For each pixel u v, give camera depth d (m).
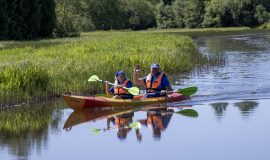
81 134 14.20
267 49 41.72
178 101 18.48
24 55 28.45
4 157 12.02
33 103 18.86
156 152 12.19
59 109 17.78
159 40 42.41
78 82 20.39
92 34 69.69
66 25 61.84
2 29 53.38
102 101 17.36
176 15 104.75
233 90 20.67
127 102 17.64
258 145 12.45
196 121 15.29
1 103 18.14
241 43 51.34
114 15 100.25
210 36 69.56
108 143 13.17
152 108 17.70
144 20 105.19
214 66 29.23
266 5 98.12
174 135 13.72
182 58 28.81
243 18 97.12
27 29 56.59
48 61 23.91
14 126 15.33
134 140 13.38
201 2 102.75
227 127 14.36
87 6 94.94
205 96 19.48
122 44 37.91
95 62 23.81
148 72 25.27
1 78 19.34
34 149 12.70
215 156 11.70
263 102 18.08
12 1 54.19
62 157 12.01
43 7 59.16
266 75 24.78
